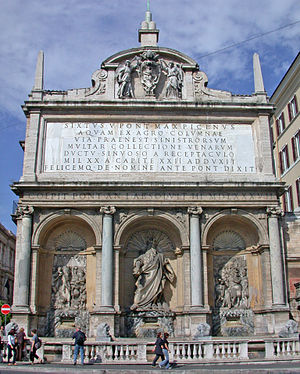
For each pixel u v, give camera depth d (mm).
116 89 35375
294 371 18391
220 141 34719
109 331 29281
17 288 30703
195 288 30969
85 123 34656
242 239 34375
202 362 22375
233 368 20172
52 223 32531
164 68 36125
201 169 34000
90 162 33719
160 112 34875
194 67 36031
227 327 31922
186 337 30562
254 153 34625
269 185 32875
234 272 33375
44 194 32344
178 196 32688
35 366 21375
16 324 28750
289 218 34469
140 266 32875
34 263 31328
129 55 36094
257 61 36688
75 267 33031
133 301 32562
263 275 32375
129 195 32531
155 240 34000
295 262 33469
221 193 33000
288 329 28469
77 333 22406
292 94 47906
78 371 18891
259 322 31953
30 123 34156
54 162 33625
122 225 32281
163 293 32844
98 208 32500
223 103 34906
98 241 31969
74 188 32375
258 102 35250
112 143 34188
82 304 32188
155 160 33969
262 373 18266
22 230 31547
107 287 30641
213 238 34062
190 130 34812
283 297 31203
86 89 35219
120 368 20609
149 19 38375
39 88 34906
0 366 21250
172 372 18438
